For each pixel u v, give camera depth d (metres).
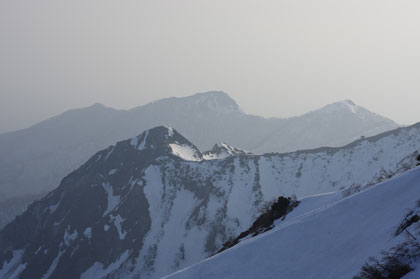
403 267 13.73
